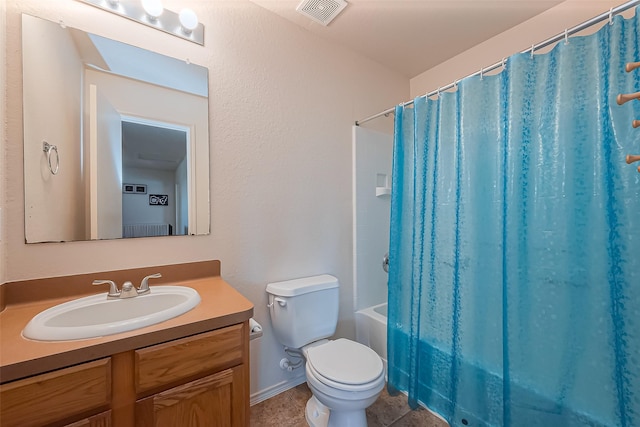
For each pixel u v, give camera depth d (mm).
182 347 891
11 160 1018
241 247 1551
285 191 1711
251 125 1580
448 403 1483
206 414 939
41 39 1079
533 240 1203
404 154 1758
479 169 1396
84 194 1165
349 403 1178
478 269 1402
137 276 1257
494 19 1723
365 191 2102
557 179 1151
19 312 971
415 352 1628
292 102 1740
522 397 1207
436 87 2264
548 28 1648
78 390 739
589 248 1090
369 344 1976
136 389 821
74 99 1146
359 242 2064
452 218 1510
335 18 1713
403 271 1742
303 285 1598
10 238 1015
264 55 1627
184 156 1386
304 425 1445
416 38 1910
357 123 2062
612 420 1039
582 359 1106
